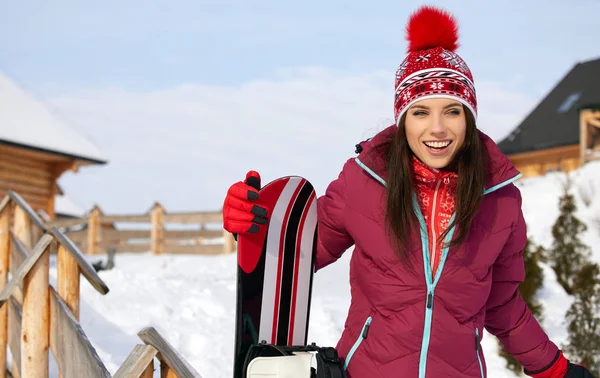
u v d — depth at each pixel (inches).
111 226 857.5
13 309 173.6
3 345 179.8
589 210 427.5
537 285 273.6
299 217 94.0
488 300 92.8
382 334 83.4
